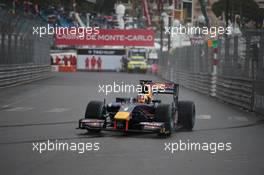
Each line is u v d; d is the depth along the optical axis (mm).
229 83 55750
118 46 170875
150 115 28969
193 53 82938
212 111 46531
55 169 19547
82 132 29875
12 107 46062
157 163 21141
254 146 26344
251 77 47188
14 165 20250
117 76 124312
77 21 163500
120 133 29641
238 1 119312
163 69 126375
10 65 75312
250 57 47750
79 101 52750
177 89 31109
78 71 164125
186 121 31750
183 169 19984
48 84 84562
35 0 123312
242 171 19859
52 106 47219
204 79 70750
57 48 163375
